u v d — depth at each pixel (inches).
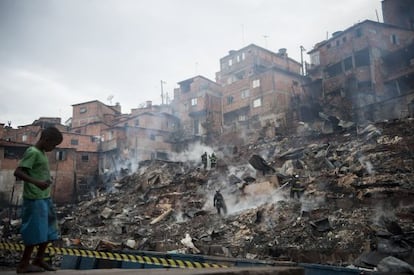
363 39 1472.7
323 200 667.4
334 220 565.9
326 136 1079.0
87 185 1718.8
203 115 1945.1
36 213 130.9
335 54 1578.5
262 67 1894.7
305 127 1339.8
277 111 1588.3
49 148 143.9
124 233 812.6
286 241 543.8
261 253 527.8
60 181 1625.2
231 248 559.2
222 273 117.6
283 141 1196.5
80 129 2030.0
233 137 1579.7
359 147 872.9
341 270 259.8
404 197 573.0
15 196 1425.9
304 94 1668.3
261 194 802.8
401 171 670.5
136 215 978.1
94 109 2181.3
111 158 1798.7
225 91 1930.4
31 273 122.9
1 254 540.7
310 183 745.6
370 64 1427.2
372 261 359.6
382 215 546.3
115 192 1317.7
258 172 928.3
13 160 1476.4
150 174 1293.1
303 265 275.1
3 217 1266.0
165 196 1021.8
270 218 662.5
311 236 535.5
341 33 1569.9
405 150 759.1
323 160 870.4
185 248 584.1
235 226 685.3
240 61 1998.0
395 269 264.1
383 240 392.8
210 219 777.6
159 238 713.0
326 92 1542.8
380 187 619.5
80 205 1316.4
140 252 394.6
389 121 943.7
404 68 1347.2
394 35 1529.3
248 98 1777.8
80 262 399.9
